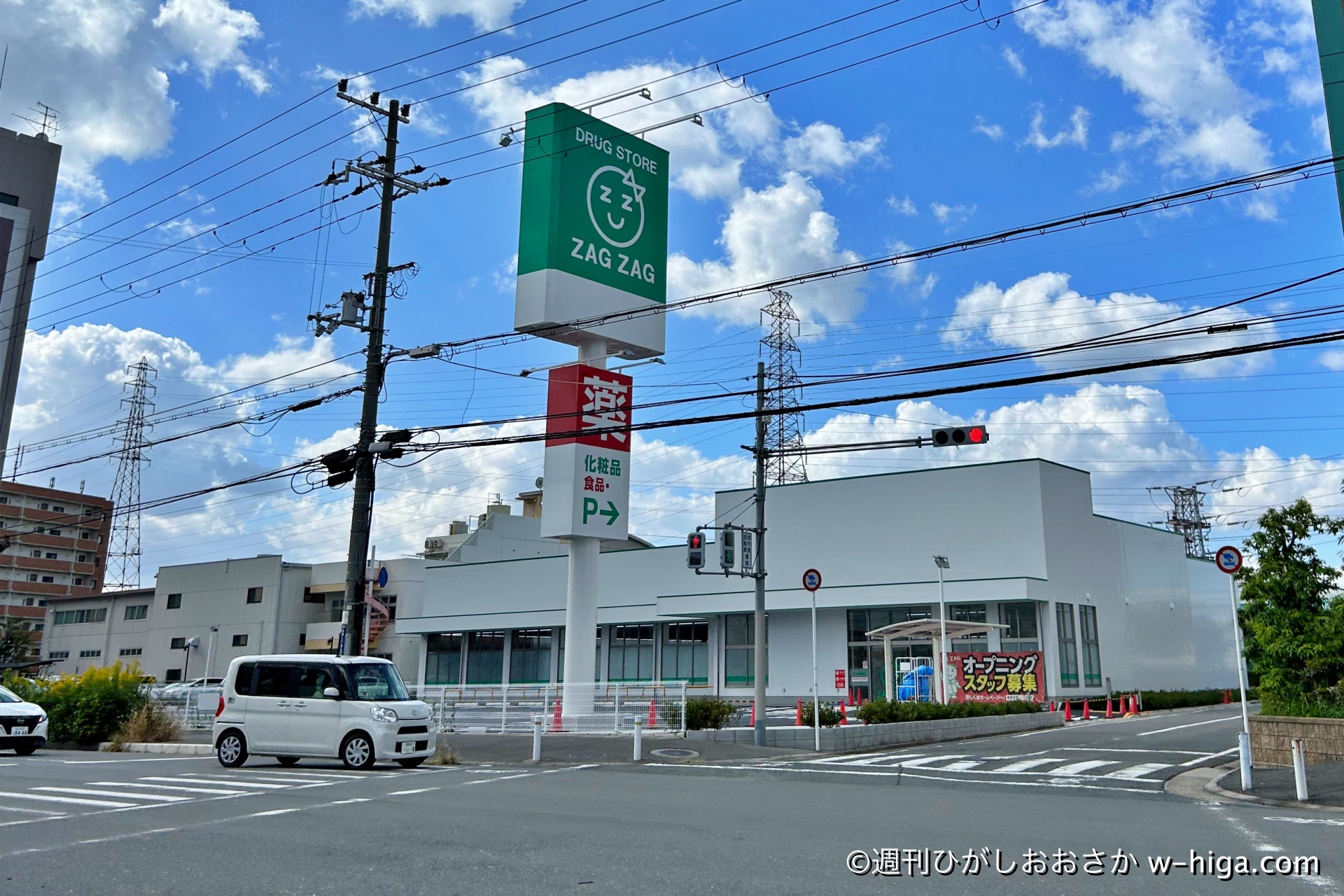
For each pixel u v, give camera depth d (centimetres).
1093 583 4172
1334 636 1928
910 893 715
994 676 3262
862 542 4238
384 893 718
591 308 2980
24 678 2812
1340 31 2094
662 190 3244
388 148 2402
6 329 6294
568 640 2934
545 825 1035
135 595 7306
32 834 987
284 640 6475
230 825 1042
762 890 722
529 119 3066
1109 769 1738
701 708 2406
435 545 7050
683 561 4791
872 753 2138
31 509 8575
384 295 2325
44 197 6575
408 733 1767
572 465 2942
